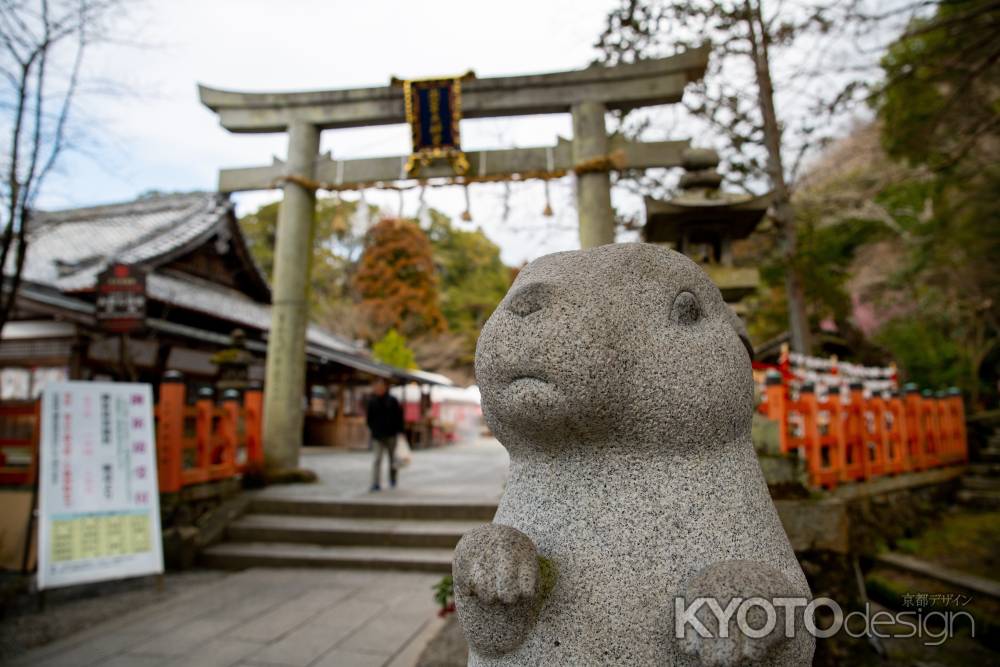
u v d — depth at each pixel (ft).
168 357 39.19
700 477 4.75
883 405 20.79
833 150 39.86
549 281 4.87
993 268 35.60
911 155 27.20
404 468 36.76
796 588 4.13
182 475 20.13
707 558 4.45
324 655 12.04
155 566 16.43
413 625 13.69
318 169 28.60
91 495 16.03
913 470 22.33
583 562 4.51
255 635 13.15
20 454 32.78
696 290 5.14
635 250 5.11
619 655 4.25
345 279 98.84
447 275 108.37
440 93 25.95
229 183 29.53
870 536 17.24
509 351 4.64
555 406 4.53
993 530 19.25
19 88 18.40
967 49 17.81
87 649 12.42
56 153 19.08
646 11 23.70
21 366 34.12
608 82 26.25
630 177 28.17
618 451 4.81
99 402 16.78
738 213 16.78
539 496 4.92
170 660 11.87
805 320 28.78
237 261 51.37
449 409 81.92
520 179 26.76
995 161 26.30
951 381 40.57
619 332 4.66
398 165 27.66
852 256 46.85
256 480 25.73
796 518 11.31
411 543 19.83
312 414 59.47
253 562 19.12
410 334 90.27
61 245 45.37
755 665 3.82
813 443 15.71
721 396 4.83
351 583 17.19
